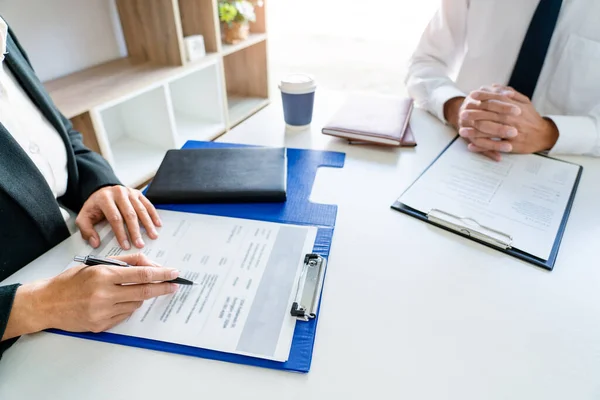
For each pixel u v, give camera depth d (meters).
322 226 0.60
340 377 0.39
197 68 1.79
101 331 0.44
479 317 0.45
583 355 0.42
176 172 0.70
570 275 0.51
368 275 0.51
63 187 0.76
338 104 1.01
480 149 0.78
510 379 0.39
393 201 0.65
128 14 1.73
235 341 0.43
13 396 0.39
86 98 1.43
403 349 0.42
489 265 0.53
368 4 2.67
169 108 1.74
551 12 0.93
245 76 2.43
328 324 0.45
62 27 1.58
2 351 0.43
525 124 0.76
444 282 0.50
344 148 0.82
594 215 0.62
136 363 0.41
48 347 0.43
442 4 1.08
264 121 0.93
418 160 0.77
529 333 0.44
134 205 0.63
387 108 0.91
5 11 1.38
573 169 0.74
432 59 1.12
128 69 1.72
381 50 2.99
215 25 1.83
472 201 0.65
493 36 1.05
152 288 0.46
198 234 0.58
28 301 0.45
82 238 0.60
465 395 0.38
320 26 2.92
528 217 0.61
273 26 3.00
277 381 0.39
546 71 1.01
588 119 0.80
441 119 0.92
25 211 0.62
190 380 0.39
